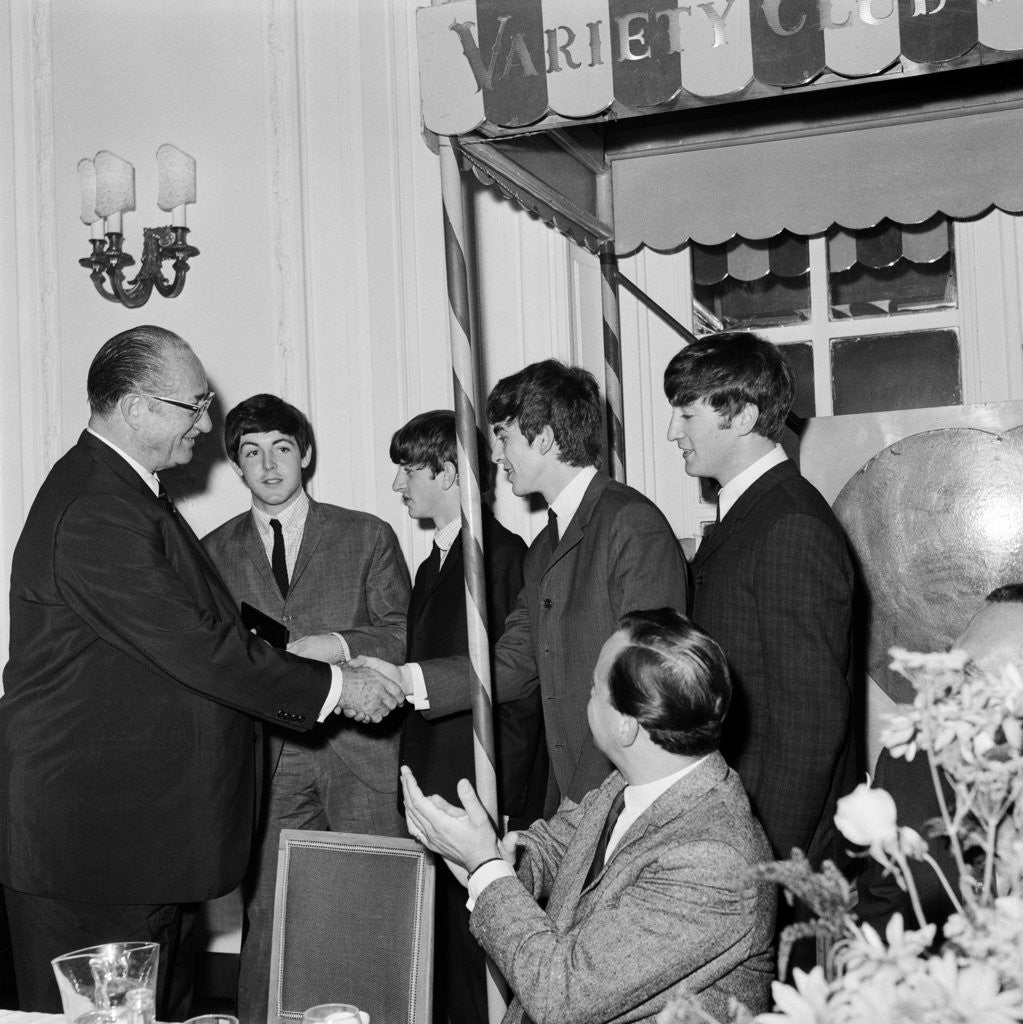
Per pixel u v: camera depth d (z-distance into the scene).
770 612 2.11
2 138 4.28
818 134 3.16
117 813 2.43
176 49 4.13
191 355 2.65
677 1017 0.92
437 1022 3.06
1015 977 0.80
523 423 2.52
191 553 2.61
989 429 2.99
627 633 1.62
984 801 0.91
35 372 4.26
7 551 4.24
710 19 2.01
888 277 3.56
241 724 2.57
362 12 3.86
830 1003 0.83
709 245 3.53
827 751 2.05
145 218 4.19
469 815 1.69
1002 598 1.50
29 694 2.49
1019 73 2.99
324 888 2.04
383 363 3.82
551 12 2.09
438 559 3.07
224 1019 1.43
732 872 1.49
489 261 3.68
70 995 1.41
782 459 2.31
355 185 3.87
